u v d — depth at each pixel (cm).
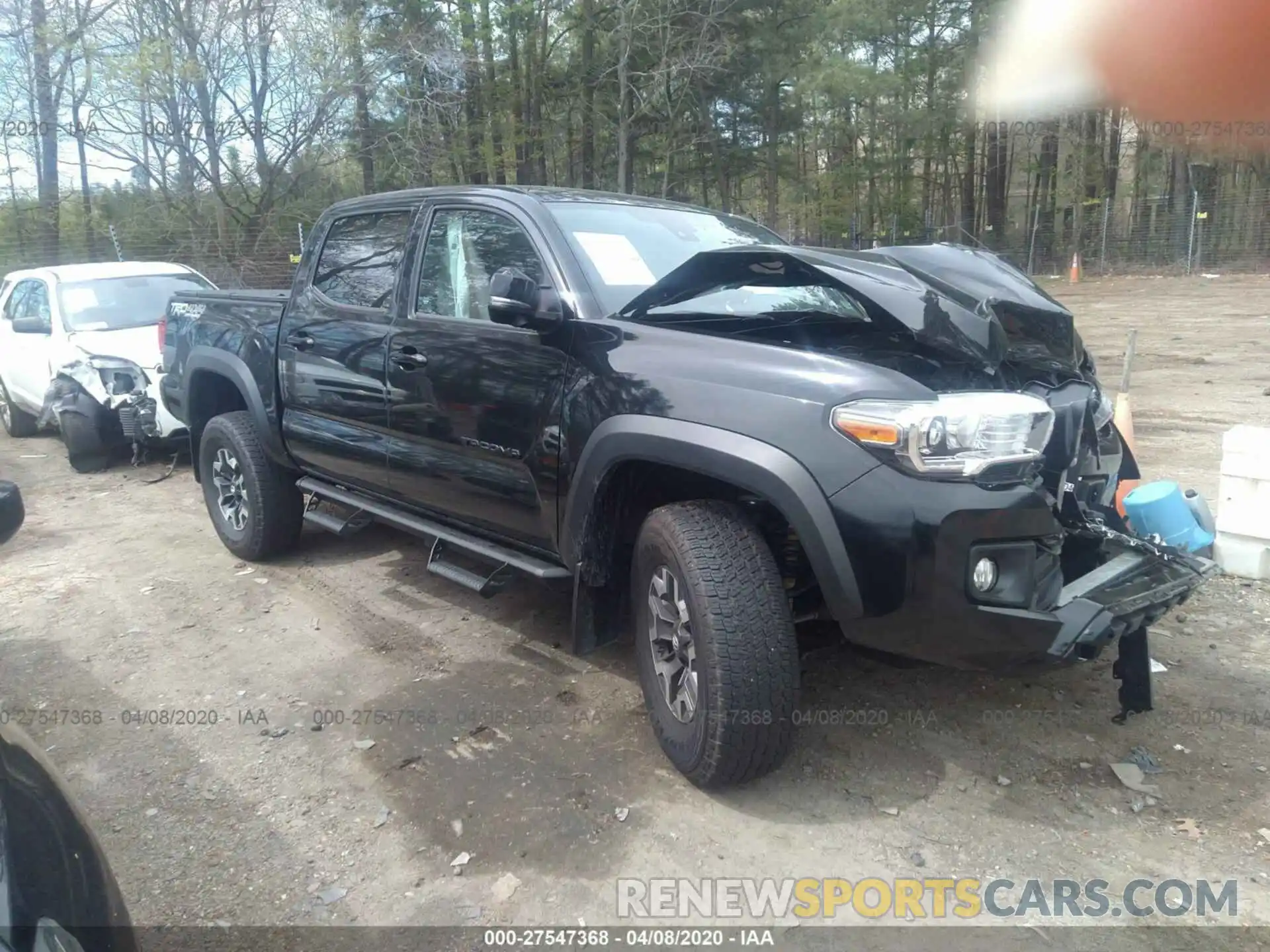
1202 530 373
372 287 440
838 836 290
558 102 3120
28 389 912
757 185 3972
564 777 325
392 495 443
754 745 289
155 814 312
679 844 289
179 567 554
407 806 312
